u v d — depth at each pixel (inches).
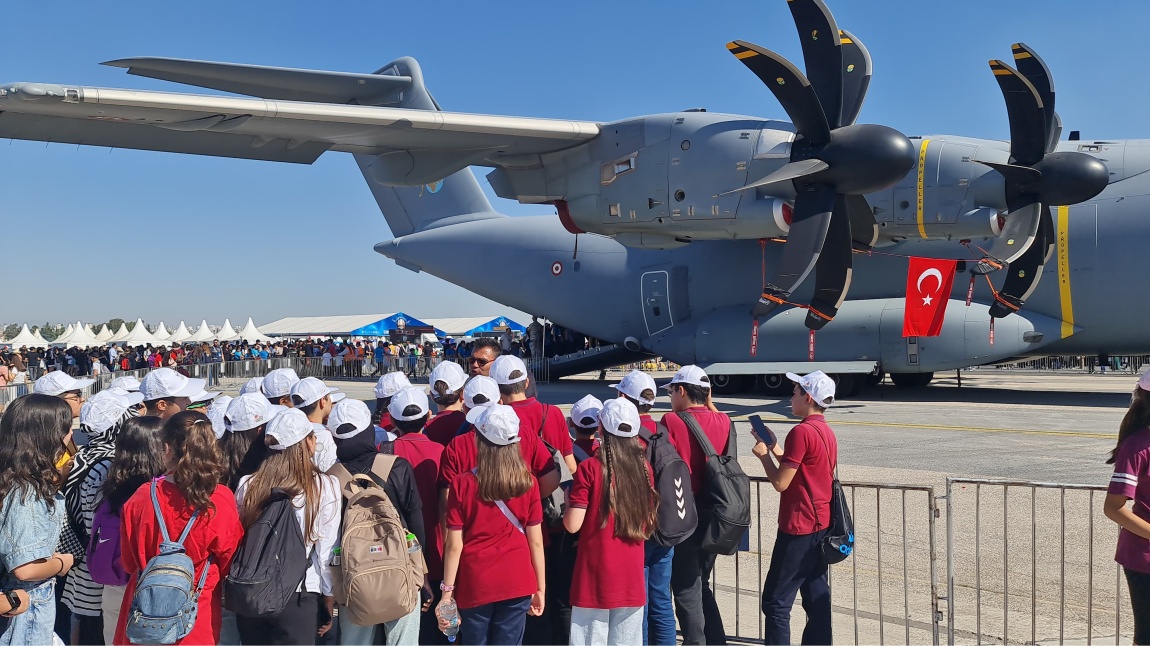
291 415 151.3
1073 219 631.2
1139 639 165.5
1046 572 255.6
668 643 189.8
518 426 166.7
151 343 1936.5
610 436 170.6
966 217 559.2
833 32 477.4
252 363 1160.8
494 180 645.3
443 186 956.6
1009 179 540.1
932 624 212.1
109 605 162.6
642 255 811.4
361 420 174.9
